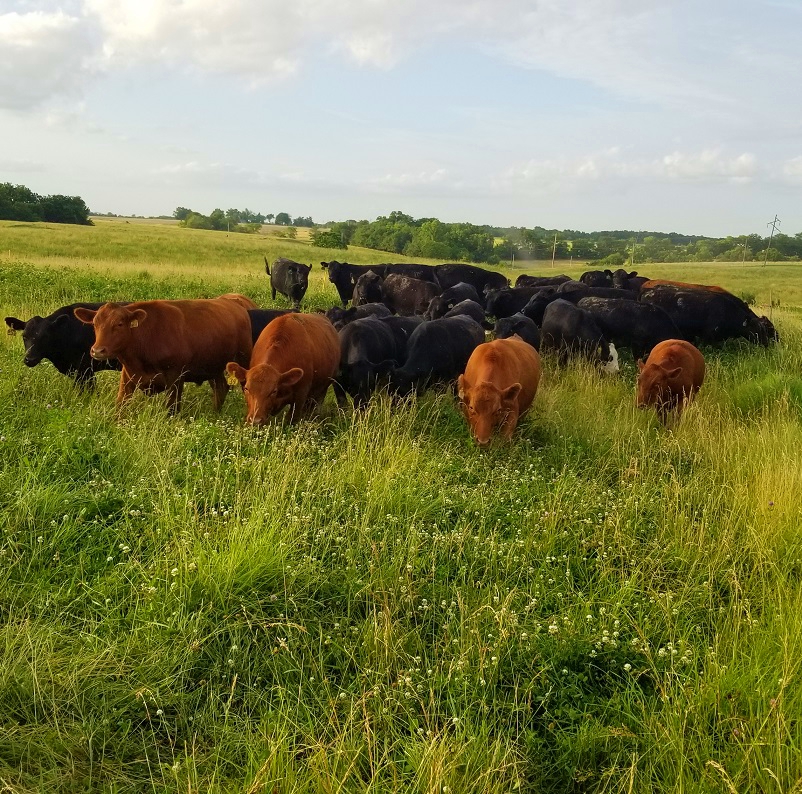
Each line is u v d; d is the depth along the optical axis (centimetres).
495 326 1288
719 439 762
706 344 1571
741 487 610
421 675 380
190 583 420
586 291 1636
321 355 828
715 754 322
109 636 383
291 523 493
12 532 462
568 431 809
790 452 695
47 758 312
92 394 811
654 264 8856
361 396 860
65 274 1930
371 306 1340
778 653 377
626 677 394
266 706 356
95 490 538
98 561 453
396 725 345
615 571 505
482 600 438
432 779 292
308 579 445
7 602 407
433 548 493
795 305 3653
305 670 380
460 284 1772
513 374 788
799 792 289
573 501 594
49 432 625
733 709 347
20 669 345
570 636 410
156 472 559
